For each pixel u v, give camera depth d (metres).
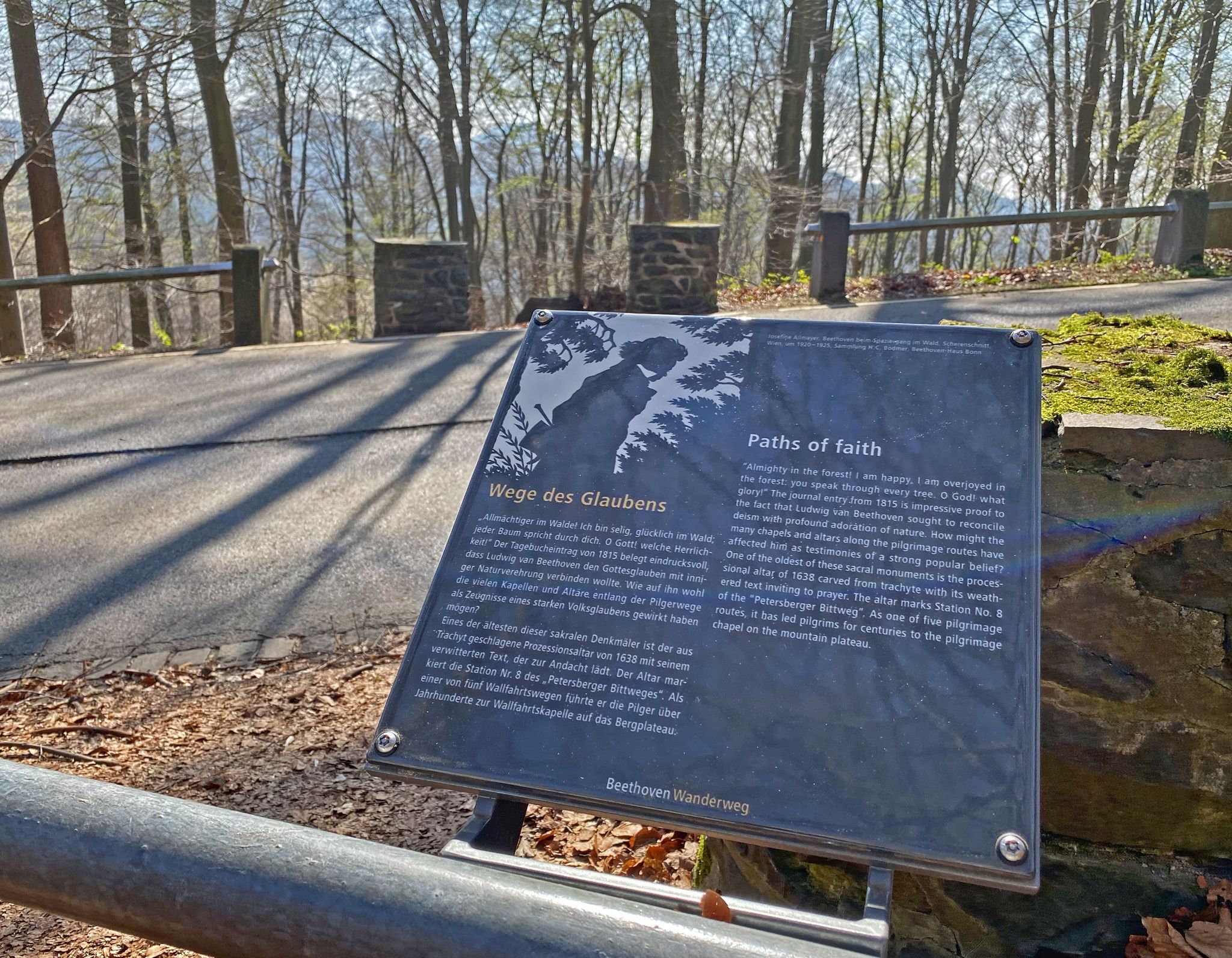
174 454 6.58
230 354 9.67
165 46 14.65
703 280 10.67
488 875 1.00
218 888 0.95
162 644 4.13
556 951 0.90
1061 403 2.17
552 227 29.00
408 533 5.17
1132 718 1.95
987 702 1.48
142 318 21.02
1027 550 1.62
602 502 1.79
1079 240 18.06
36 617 4.40
